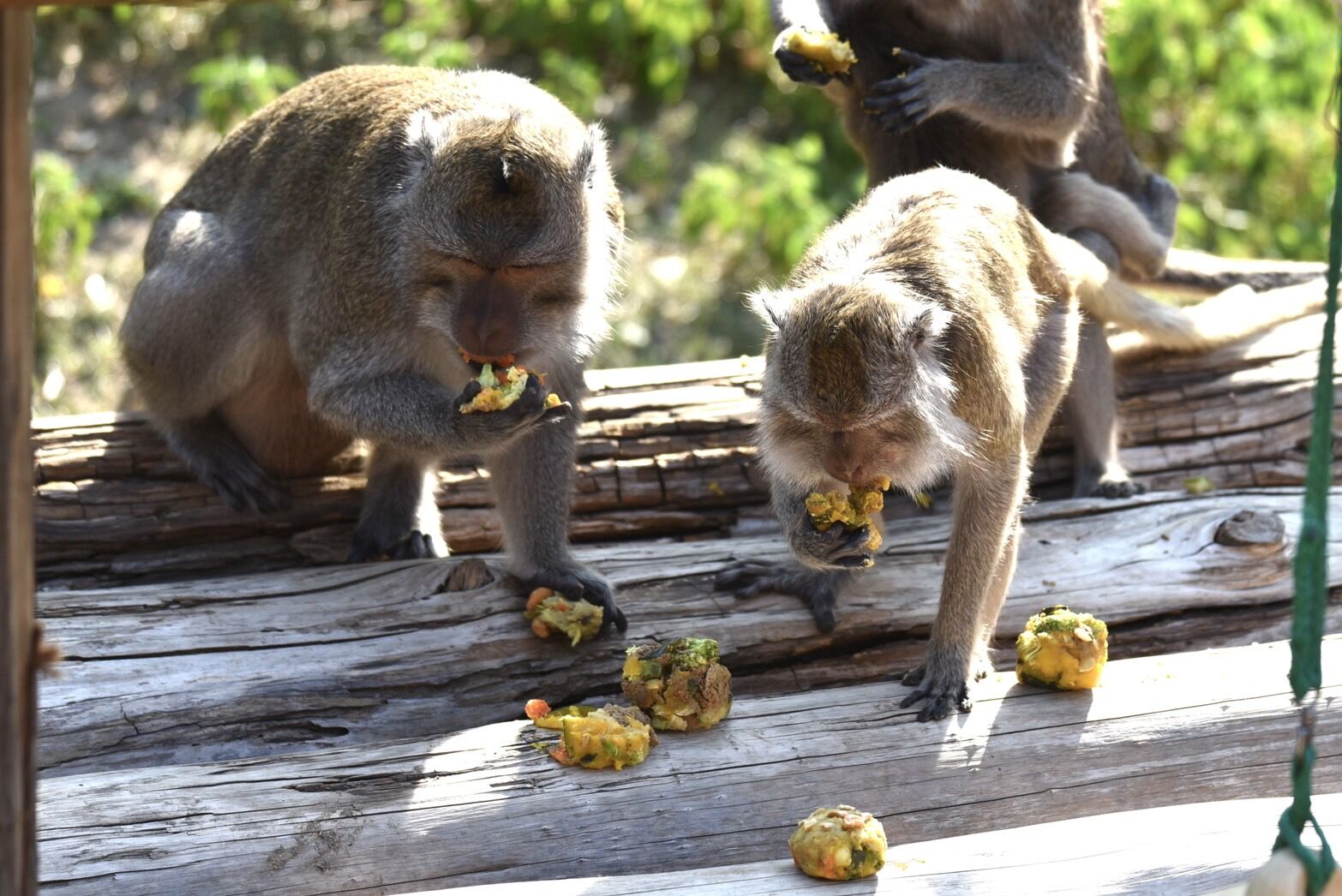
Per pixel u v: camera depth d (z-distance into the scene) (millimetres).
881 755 4531
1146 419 6812
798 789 4414
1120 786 4531
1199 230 10984
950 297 4879
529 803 4281
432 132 5117
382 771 4336
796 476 4973
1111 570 5742
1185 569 5738
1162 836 4043
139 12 11586
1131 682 4844
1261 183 11719
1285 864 3035
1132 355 7070
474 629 5238
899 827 4402
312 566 6117
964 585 4887
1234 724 4645
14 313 2578
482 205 4957
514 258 4961
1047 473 6684
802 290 4941
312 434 6285
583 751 4371
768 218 10227
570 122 5430
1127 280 7312
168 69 11391
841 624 5449
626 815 4293
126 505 6086
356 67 6156
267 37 11594
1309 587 2971
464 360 5184
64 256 10094
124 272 10078
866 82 7020
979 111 6559
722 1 11781
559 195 5043
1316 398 2992
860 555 4945
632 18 11281
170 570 6055
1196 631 5656
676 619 5430
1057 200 6961
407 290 5211
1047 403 5570
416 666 5059
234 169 6227
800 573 5547
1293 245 11219
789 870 3996
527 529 5496
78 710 4664
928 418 4695
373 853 4113
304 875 4047
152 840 4023
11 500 2645
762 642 5395
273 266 5941
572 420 5570
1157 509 6078
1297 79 11922
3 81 2484
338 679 4953
